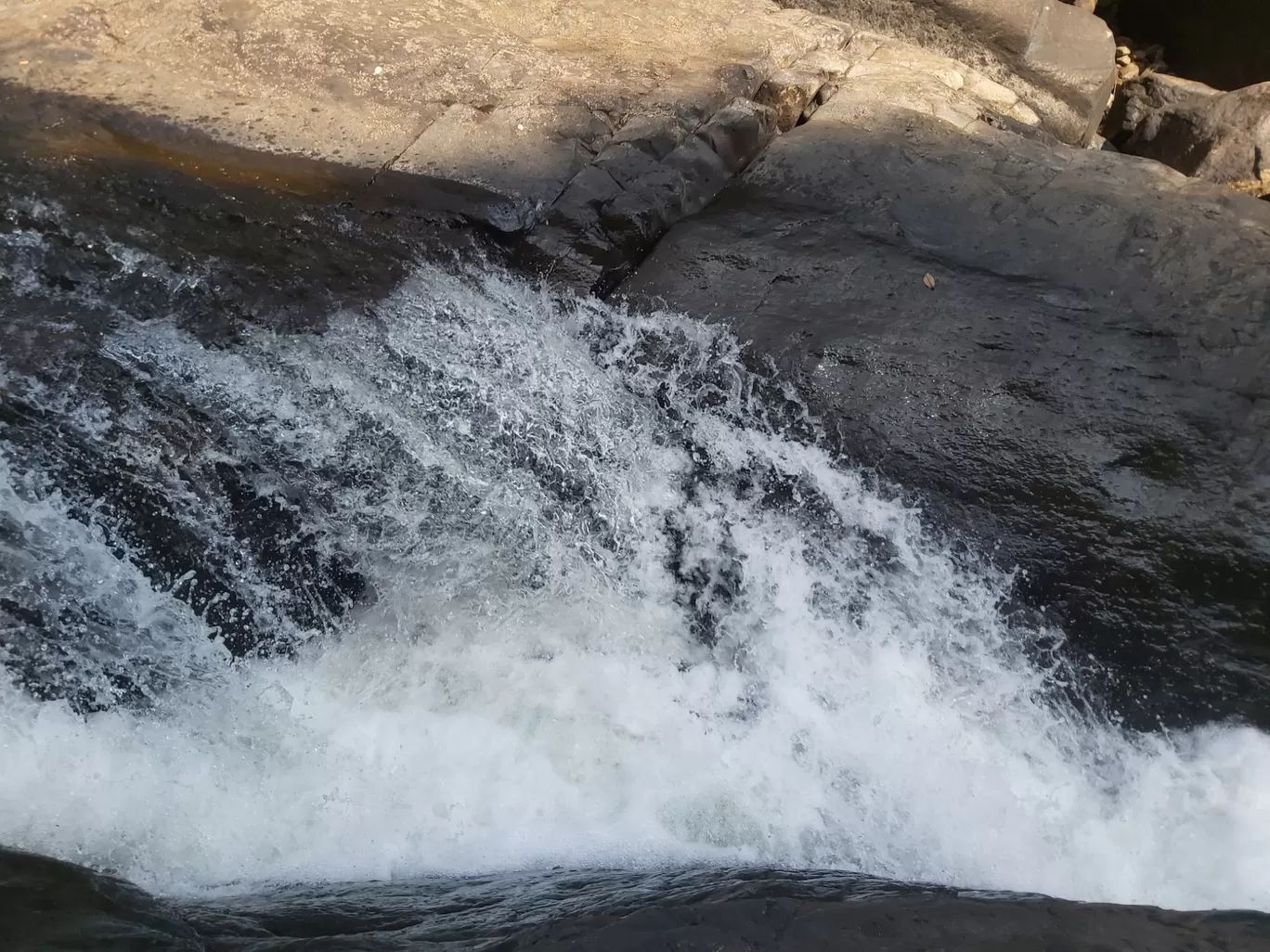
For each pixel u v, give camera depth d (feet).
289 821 10.87
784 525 13.24
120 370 12.96
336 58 17.15
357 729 11.77
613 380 14.29
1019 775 11.73
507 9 18.78
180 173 15.53
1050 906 8.76
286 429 13.14
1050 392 13.20
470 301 14.78
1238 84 24.27
